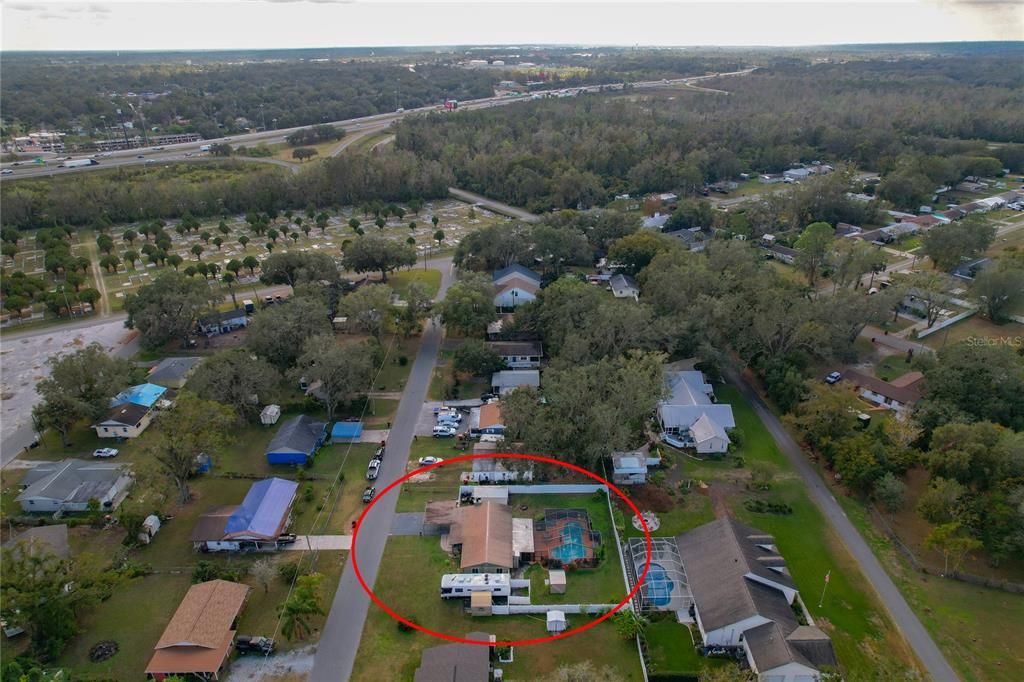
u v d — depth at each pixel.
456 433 86.81
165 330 109.12
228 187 192.62
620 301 102.69
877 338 114.94
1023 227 172.25
